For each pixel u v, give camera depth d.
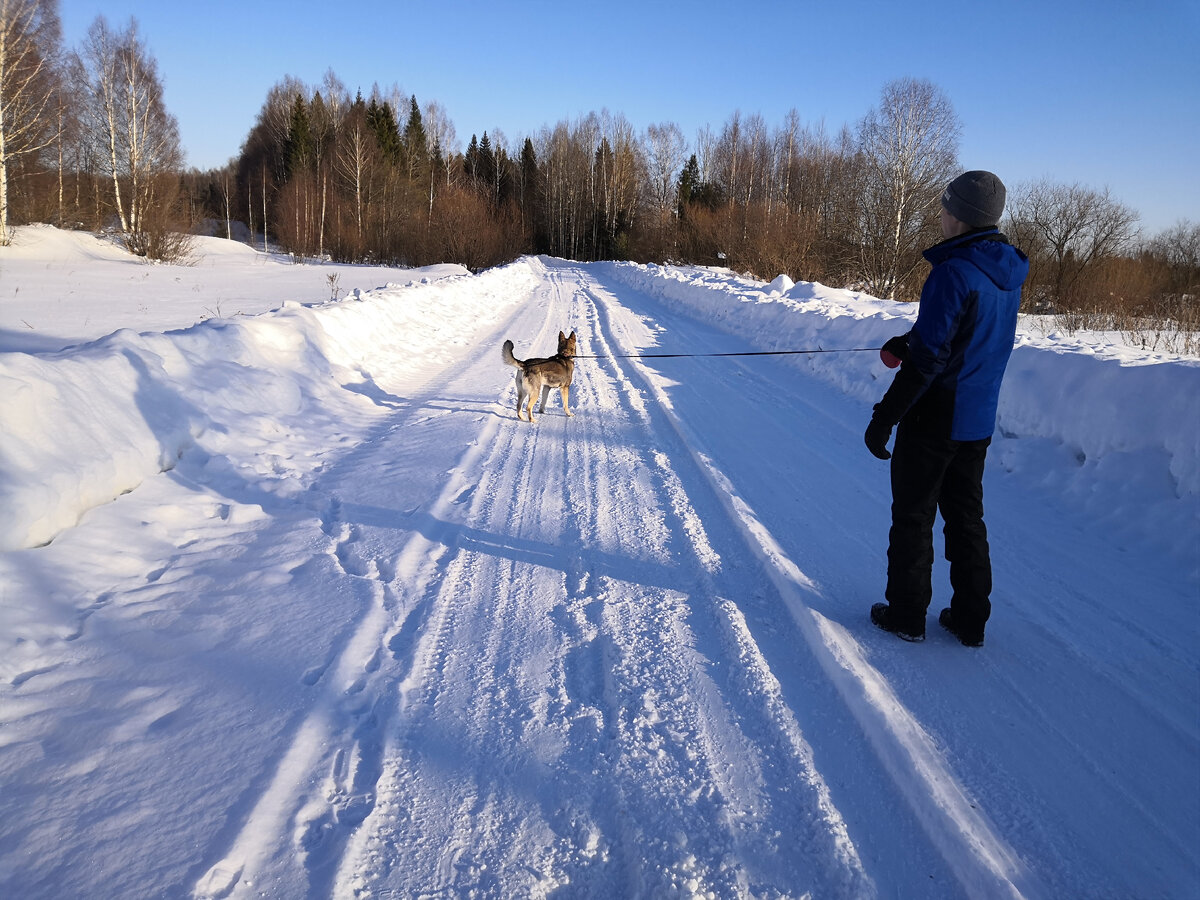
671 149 71.00
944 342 2.98
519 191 78.88
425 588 3.92
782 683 3.07
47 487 3.80
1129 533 4.35
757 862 2.17
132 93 33.81
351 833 2.25
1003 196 3.08
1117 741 2.67
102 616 3.38
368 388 8.45
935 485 3.23
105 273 25.77
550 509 5.10
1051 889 2.05
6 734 2.60
